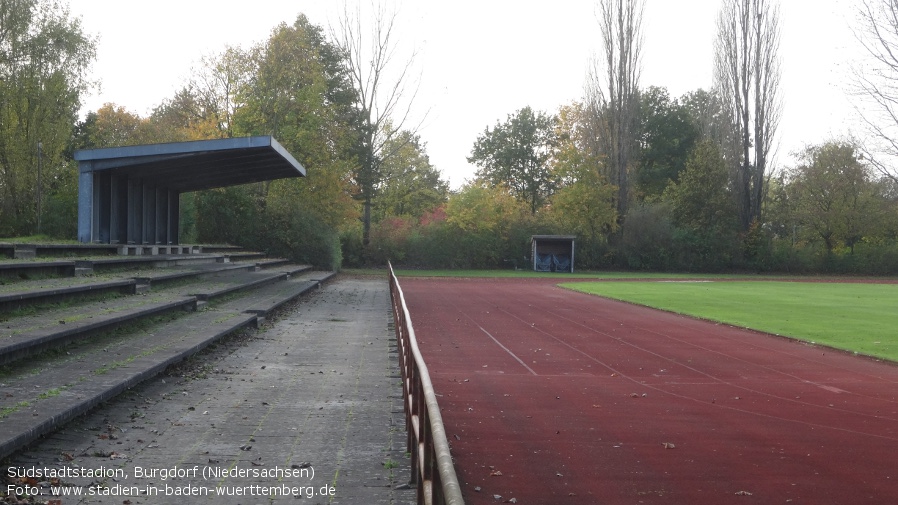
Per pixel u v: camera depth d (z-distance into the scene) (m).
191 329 14.59
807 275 67.50
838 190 71.69
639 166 88.94
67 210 39.38
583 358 16.34
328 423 8.85
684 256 68.25
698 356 17.08
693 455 8.45
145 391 10.20
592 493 7.02
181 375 11.54
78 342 11.84
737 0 68.88
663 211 70.00
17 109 41.47
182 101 58.66
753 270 69.12
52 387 8.63
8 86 40.84
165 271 23.08
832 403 11.86
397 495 6.25
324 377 11.99
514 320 24.44
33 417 7.11
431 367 14.66
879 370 15.50
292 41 51.78
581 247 67.00
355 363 13.51
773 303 33.25
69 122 43.62
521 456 8.26
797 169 77.50
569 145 70.56
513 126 91.62
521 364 15.30
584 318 25.52
